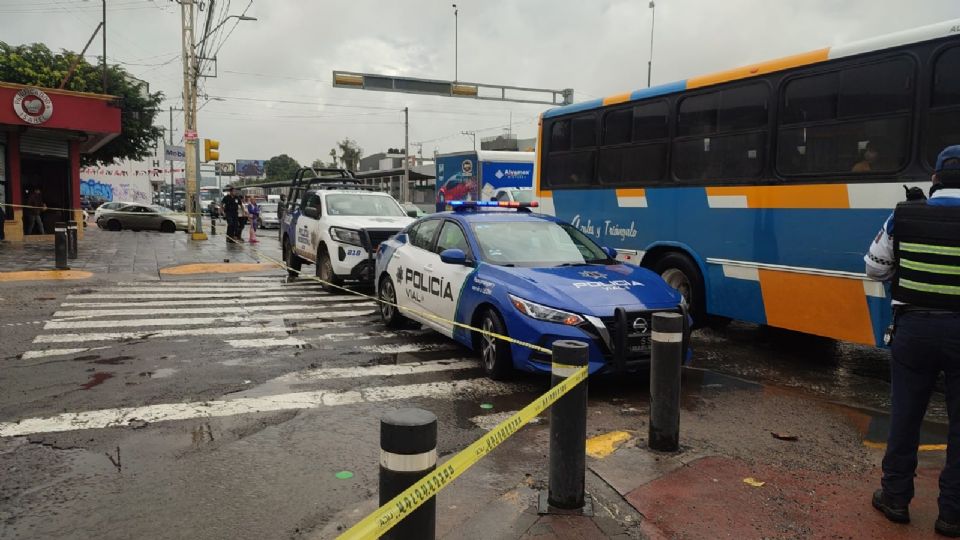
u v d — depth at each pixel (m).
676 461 4.53
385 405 5.84
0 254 17.77
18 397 5.90
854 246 6.54
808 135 7.00
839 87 6.71
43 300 11.20
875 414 5.65
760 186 7.47
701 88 8.21
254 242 24.19
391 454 2.48
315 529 3.70
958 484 3.43
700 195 8.22
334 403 5.88
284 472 4.43
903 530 3.58
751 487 4.12
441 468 2.48
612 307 5.99
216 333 8.71
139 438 4.98
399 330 9.02
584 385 3.79
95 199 53.34
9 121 20.83
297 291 12.73
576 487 3.80
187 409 5.65
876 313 6.36
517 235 7.51
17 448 4.76
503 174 23.25
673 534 3.56
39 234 23.28
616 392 6.30
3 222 21.38
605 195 9.69
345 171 16.28
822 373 7.05
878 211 6.34
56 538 3.55
